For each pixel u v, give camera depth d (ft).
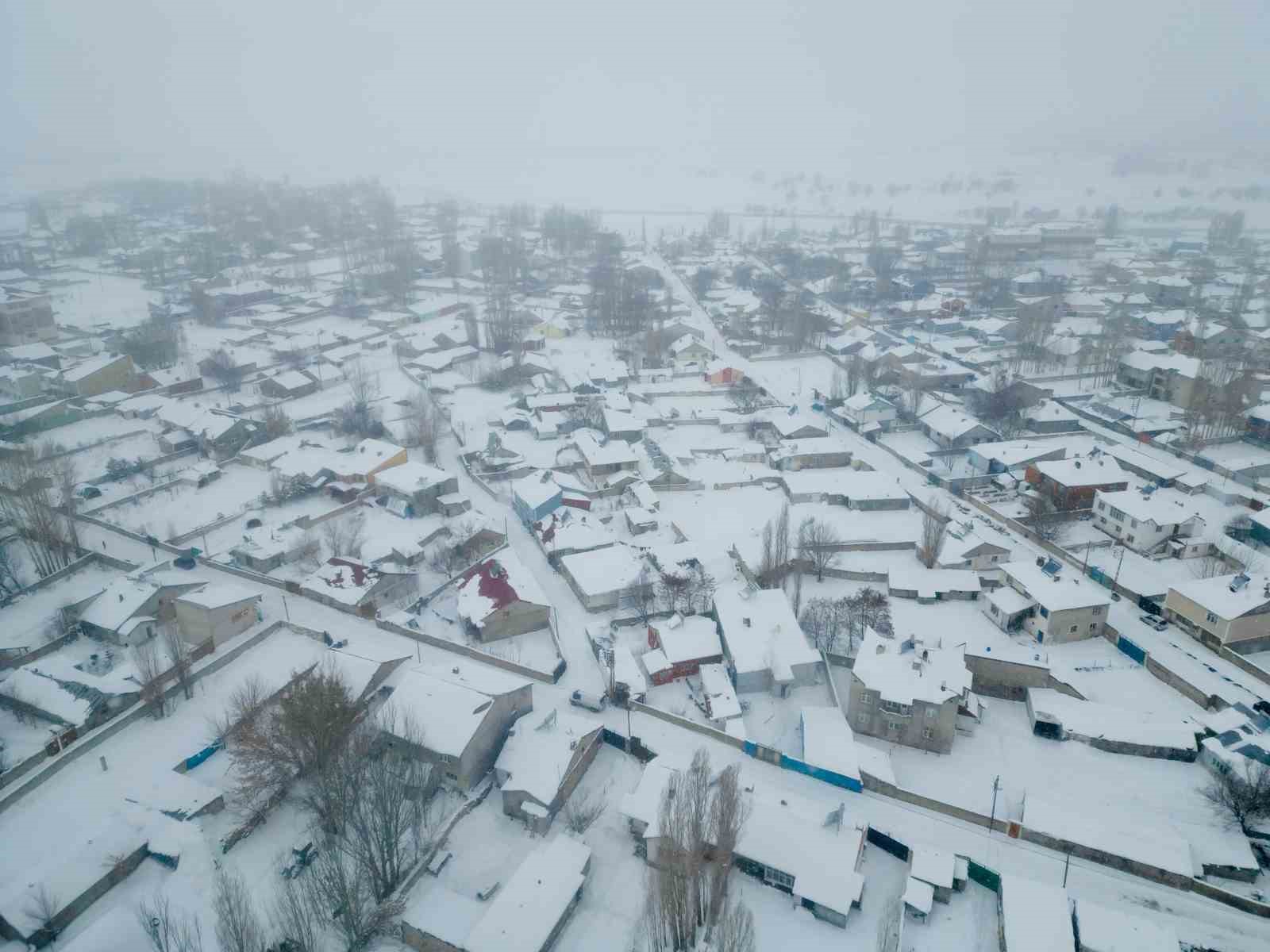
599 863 201.57
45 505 321.11
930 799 217.77
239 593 284.61
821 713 246.68
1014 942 172.96
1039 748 242.37
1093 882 197.57
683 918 171.22
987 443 416.05
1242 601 269.85
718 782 196.85
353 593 297.74
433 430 434.30
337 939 177.17
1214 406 425.69
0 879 188.85
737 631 271.69
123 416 473.67
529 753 222.48
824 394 515.50
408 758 220.43
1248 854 203.00
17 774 218.18
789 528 346.13
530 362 552.41
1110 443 434.71
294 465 395.14
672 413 480.23
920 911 184.85
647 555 323.37
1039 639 284.00
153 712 244.01
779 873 192.95
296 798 214.28
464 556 329.31
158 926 170.81
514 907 179.52
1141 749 237.25
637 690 255.91
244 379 538.06
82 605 288.92
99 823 204.54
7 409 460.14
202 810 207.00
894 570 317.63
